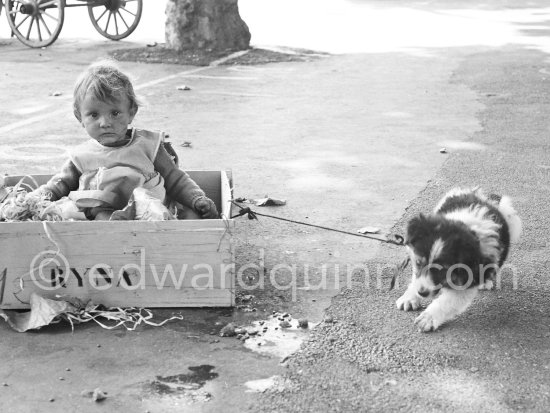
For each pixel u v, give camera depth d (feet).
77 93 9.64
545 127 15.23
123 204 9.53
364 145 14.08
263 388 8.11
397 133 14.80
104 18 35.12
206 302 9.09
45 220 9.22
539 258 10.19
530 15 39.27
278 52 25.34
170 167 9.93
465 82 20.20
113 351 8.50
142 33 30.63
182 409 7.87
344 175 12.64
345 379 8.23
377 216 11.22
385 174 12.71
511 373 8.35
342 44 28.25
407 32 32.32
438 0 48.55
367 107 17.04
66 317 8.86
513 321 9.06
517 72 21.71
